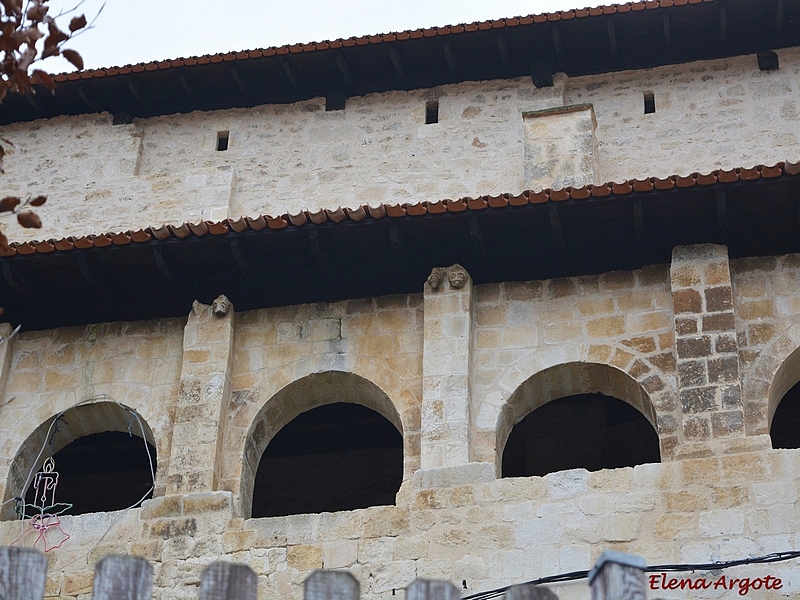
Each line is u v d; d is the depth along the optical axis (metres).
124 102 24.27
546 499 15.91
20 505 17.75
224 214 22.64
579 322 17.80
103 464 22.33
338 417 21.48
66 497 22.42
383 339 18.22
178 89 23.78
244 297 18.88
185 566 16.42
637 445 20.83
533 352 17.67
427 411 17.12
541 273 18.30
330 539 16.27
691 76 22.67
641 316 17.66
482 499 16.09
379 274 18.53
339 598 8.11
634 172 21.80
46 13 11.59
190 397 17.97
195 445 17.53
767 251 17.83
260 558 16.31
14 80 11.65
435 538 15.95
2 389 18.83
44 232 23.17
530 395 17.78
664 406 16.88
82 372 18.84
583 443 20.80
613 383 17.59
